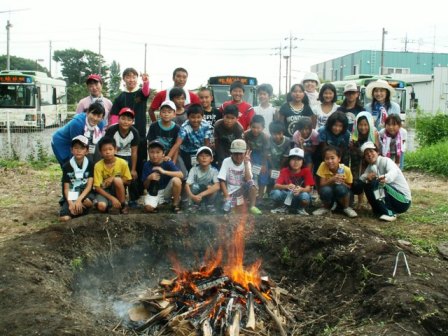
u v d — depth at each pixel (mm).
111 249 5684
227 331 4082
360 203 7637
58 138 7207
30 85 21578
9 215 7336
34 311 3879
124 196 6895
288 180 7191
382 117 8148
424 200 8430
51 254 5172
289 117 7949
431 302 4023
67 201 6699
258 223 6180
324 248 5492
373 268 4762
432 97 33375
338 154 7008
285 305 4871
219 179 6984
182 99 7719
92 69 60438
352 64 54312
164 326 4312
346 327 4082
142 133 7871
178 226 6074
